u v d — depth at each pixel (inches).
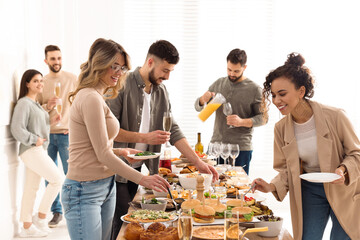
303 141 88.6
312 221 89.4
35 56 197.0
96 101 77.7
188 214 63.4
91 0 210.8
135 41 214.8
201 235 71.1
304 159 90.0
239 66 165.8
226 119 168.2
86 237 80.2
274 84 84.9
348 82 215.5
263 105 89.4
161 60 105.0
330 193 84.9
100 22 211.8
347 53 214.8
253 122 162.7
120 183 109.8
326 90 216.2
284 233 78.8
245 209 78.1
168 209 90.1
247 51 216.1
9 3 164.2
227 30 216.1
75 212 80.0
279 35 215.6
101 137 78.1
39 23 203.2
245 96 168.4
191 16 215.6
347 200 85.8
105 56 79.0
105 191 83.4
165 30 215.8
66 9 208.5
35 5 197.5
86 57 211.9
